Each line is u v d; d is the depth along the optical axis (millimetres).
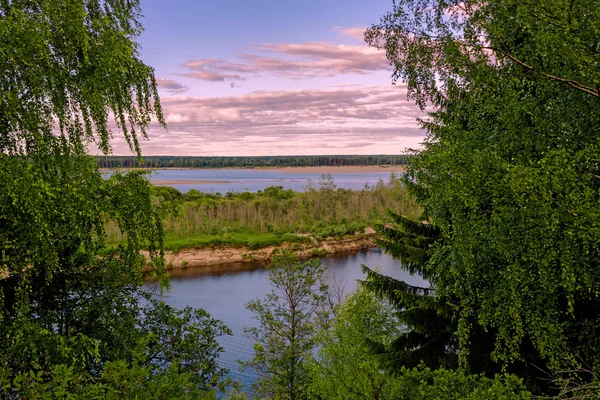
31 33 5180
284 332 17906
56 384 4434
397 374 10422
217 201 79938
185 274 48938
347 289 34469
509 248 5422
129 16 7152
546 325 5715
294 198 82750
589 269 5234
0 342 5855
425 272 10609
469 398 5223
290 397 16656
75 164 6246
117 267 8867
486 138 6176
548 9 5023
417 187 9477
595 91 5078
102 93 6406
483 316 6289
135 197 6855
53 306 8047
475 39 6578
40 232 5324
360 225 68375
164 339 9320
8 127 5496
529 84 6004
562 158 4887
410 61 8398
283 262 18406
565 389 5500
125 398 4270
